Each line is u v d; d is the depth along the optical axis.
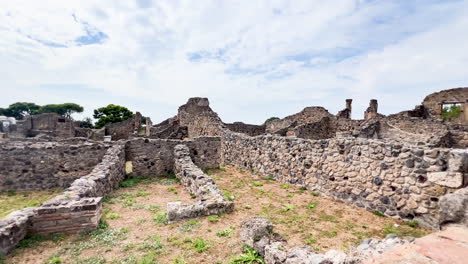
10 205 7.44
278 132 20.41
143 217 6.04
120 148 10.36
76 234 5.00
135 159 11.22
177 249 4.43
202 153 12.85
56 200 5.32
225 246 4.50
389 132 13.85
